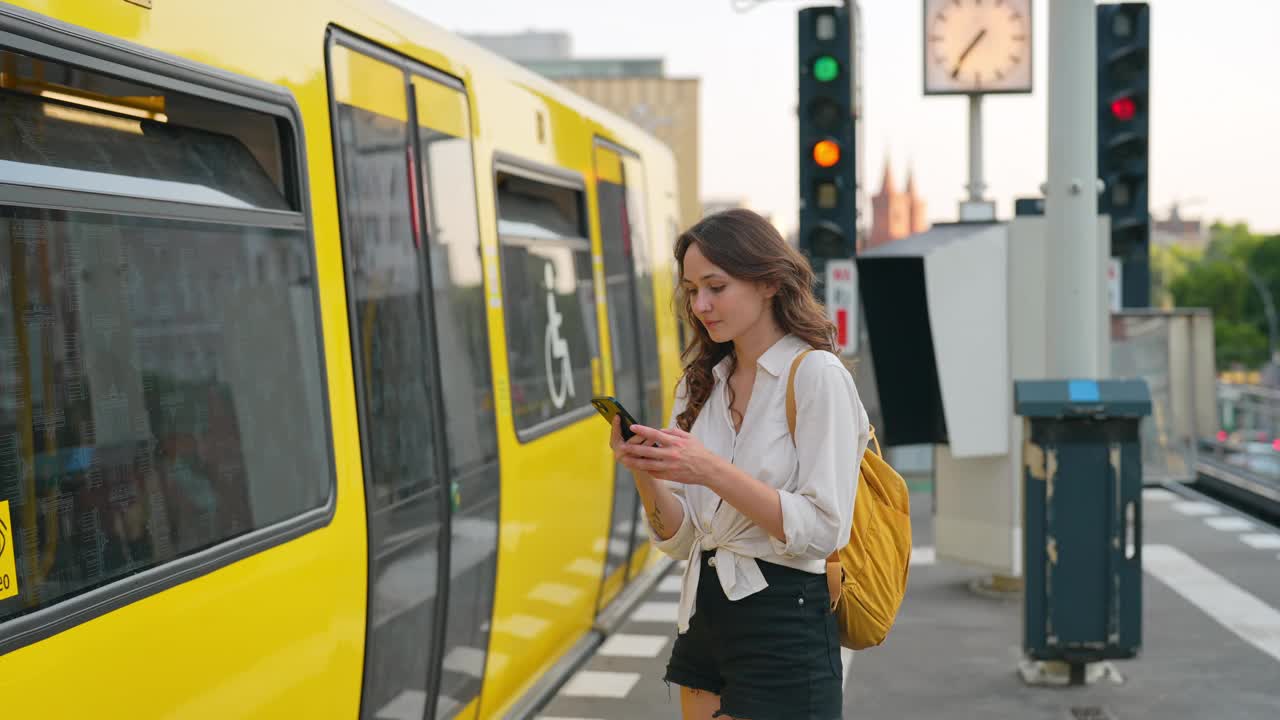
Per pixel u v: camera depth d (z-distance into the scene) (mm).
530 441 5590
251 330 3199
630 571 8109
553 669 6227
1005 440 7949
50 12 2541
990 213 8430
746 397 2898
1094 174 6238
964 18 8680
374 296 3959
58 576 2482
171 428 2855
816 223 9688
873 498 3020
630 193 8203
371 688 3820
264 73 3336
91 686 2537
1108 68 10789
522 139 5809
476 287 4996
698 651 2938
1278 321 107688
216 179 3139
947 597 8148
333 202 3691
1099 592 5926
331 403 3592
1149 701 5918
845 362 2910
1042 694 6062
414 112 4422
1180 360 11852
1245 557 9250
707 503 2865
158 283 2846
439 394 4484
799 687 2807
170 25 2930
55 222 2551
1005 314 7898
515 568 5371
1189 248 159750
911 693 6125
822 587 2854
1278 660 6574
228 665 3012
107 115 2783
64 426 2533
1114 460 5887
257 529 3168
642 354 8273
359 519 3729
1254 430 15688
